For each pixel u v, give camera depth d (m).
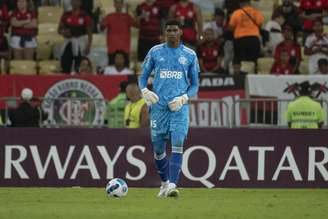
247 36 78.56
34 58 81.81
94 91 70.25
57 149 54.94
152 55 45.06
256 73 78.50
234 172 55.16
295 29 82.06
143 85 45.53
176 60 44.69
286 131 55.44
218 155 55.12
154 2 81.06
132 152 54.88
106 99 69.00
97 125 65.38
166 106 44.78
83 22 80.19
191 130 55.00
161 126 45.12
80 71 76.00
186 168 54.97
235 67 76.00
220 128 55.03
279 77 69.81
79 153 54.94
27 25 81.12
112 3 88.56
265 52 81.56
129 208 40.16
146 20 80.38
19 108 64.62
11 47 81.44
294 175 55.47
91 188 53.84
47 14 86.38
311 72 79.56
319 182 55.59
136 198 45.97
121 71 76.75
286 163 55.44
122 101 65.94
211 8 87.25
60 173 54.91
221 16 82.19
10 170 55.00
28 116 64.62
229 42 79.81
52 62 81.06
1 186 54.94
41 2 87.50
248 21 78.81
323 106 66.06
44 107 65.31
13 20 81.19
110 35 80.00
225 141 55.16
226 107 65.69
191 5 79.69
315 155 55.53
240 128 55.19
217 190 53.25
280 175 55.44
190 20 79.31
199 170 55.00
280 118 65.75
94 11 84.56
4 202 43.91
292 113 64.31
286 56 77.62
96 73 78.12
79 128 54.91
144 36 80.44
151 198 45.97
